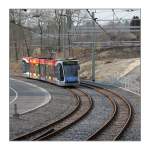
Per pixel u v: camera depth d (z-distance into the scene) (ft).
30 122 91.56
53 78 164.45
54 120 94.94
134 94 138.62
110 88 154.92
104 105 116.47
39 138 77.97
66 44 220.43
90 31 178.60
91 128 87.20
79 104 116.78
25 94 135.33
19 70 232.94
